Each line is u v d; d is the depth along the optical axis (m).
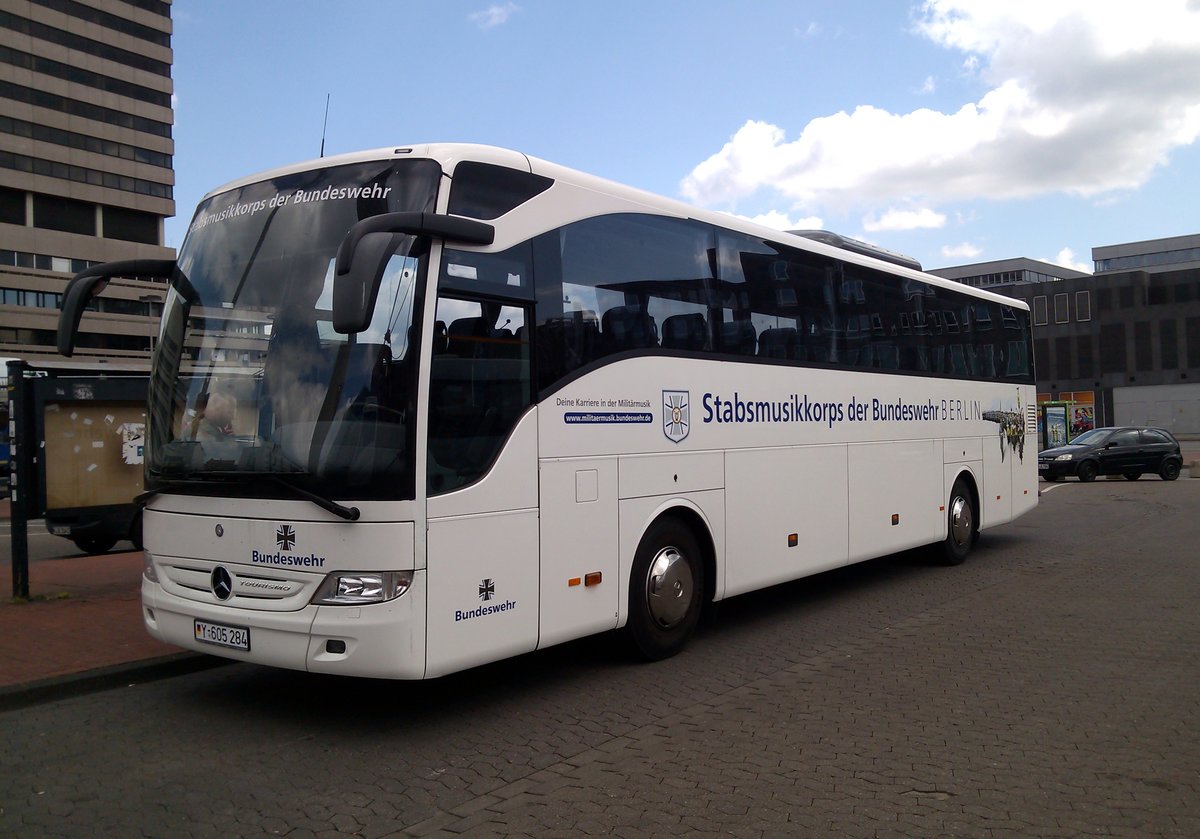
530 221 6.28
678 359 7.53
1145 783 4.79
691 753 5.34
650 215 7.40
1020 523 17.81
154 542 6.26
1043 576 11.62
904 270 11.34
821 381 9.45
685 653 7.79
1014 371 14.30
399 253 5.50
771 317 8.77
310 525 5.37
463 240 5.71
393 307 5.44
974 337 13.06
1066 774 4.93
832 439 9.59
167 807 4.63
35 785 4.94
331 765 5.21
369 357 5.40
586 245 6.74
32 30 76.81
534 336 6.21
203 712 6.24
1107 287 76.94
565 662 7.48
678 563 7.49
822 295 9.65
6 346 73.12
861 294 10.36
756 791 4.74
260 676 7.17
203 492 5.87
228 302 5.98
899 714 6.03
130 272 6.65
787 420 8.88
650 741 5.57
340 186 5.89
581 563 6.49
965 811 4.45
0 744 5.60
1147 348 75.19
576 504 6.46
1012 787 4.75
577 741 5.59
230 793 4.81
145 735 5.76
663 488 7.29
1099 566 12.32
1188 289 73.62
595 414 6.66
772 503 8.61
